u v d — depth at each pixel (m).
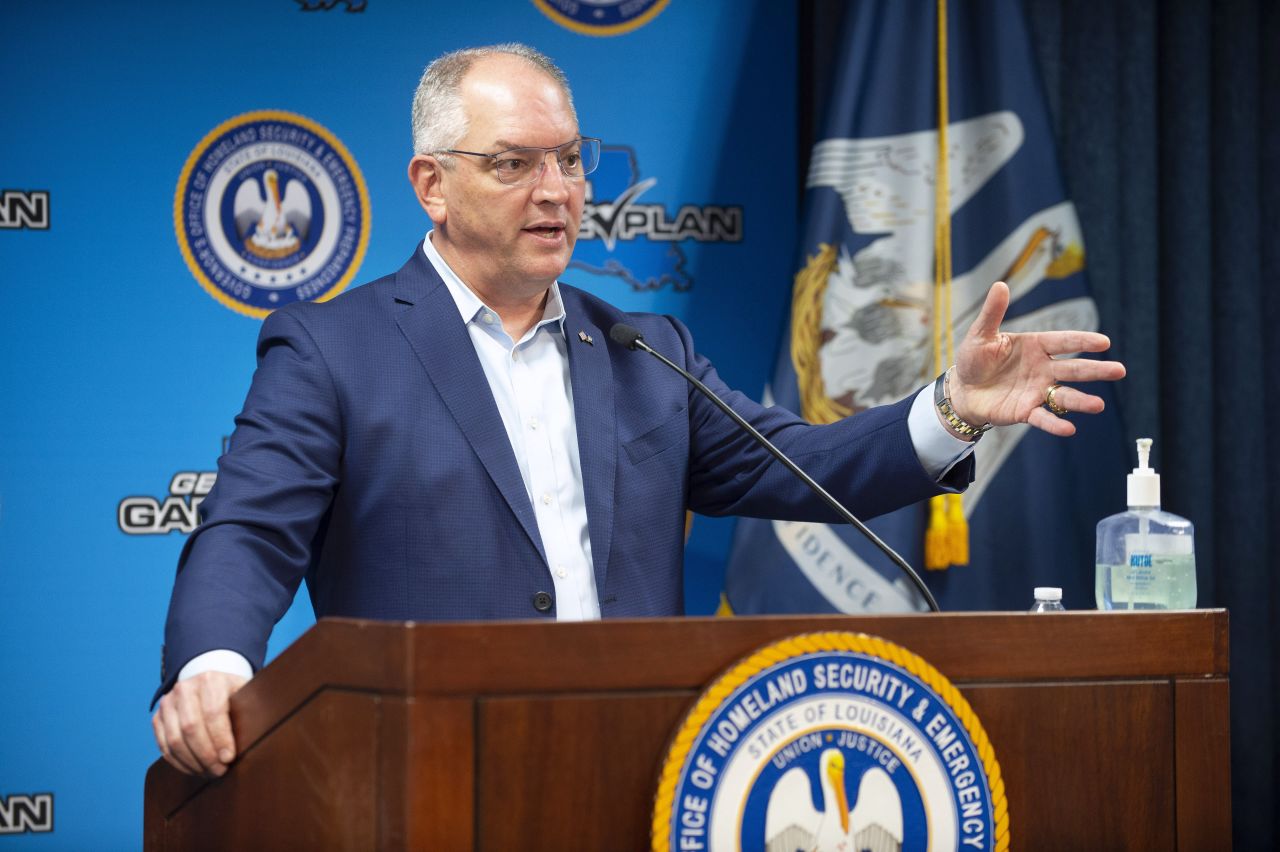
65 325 3.73
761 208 4.16
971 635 1.48
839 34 3.96
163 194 3.80
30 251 3.71
